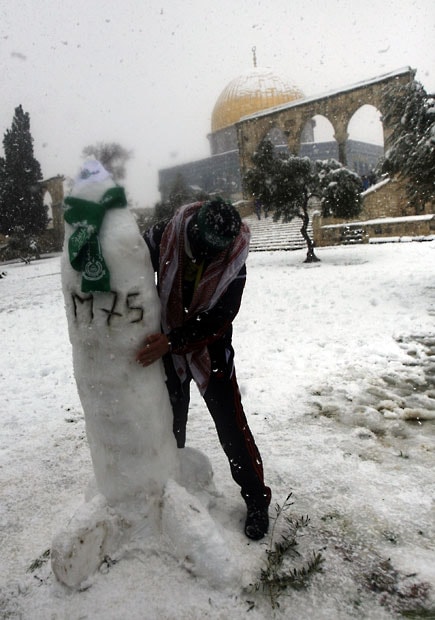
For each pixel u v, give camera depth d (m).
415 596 1.89
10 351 6.88
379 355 5.21
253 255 22.17
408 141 8.84
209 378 2.13
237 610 1.83
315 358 5.21
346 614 1.81
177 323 2.10
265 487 2.29
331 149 53.72
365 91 31.78
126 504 2.06
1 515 2.56
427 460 2.92
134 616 1.81
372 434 3.30
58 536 1.94
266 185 16.83
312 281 11.51
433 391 4.09
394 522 2.33
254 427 3.51
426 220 21.22
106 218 1.86
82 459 3.18
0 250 40.47
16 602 1.94
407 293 8.56
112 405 1.93
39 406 4.35
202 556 1.91
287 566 2.06
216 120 57.66
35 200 41.50
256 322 7.29
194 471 2.42
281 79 55.44
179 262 1.97
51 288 16.14
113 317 1.86
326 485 2.68
